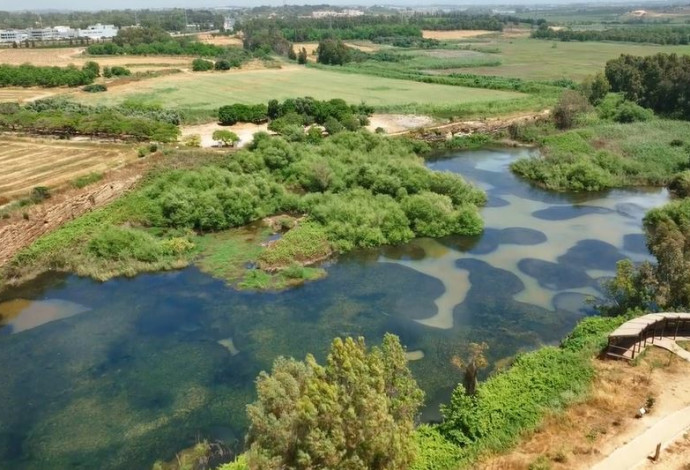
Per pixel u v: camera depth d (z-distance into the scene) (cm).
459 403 2798
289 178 6338
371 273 4641
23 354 3603
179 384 3306
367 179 6100
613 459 2455
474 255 4988
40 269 4647
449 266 4775
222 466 2523
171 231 5262
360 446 2028
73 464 2756
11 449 2855
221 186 5734
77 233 5025
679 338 3356
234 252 4966
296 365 2380
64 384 3322
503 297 4259
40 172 5869
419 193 5934
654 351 3234
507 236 5400
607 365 3147
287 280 4481
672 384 2945
